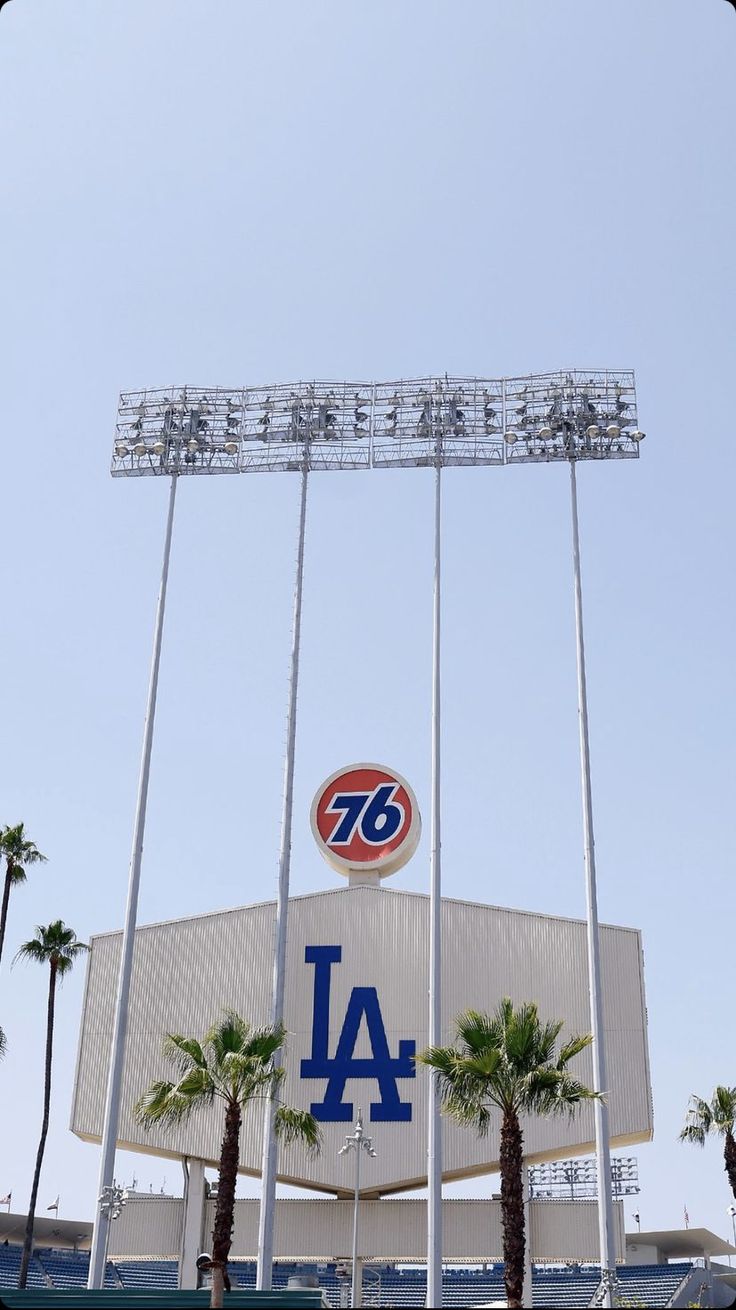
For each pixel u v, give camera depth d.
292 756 49.03
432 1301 39.41
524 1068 32.66
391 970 53.72
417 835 55.66
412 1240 50.81
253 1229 51.91
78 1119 52.94
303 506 53.44
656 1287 63.84
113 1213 41.66
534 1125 50.62
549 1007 52.47
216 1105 52.81
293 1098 52.12
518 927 54.00
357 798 56.88
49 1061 63.84
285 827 48.06
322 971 54.06
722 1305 62.34
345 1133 51.38
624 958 53.16
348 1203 51.59
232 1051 34.62
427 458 53.00
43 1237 84.75
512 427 52.88
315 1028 53.12
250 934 55.28
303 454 53.94
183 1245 51.22
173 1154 52.84
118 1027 44.41
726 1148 53.59
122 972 45.06
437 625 49.62
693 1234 76.88
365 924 54.69
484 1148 50.66
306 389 54.88
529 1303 49.03
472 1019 34.34
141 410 55.22
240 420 54.72
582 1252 50.38
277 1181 52.16
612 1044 51.69
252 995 54.09
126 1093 53.19
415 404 53.94
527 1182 51.25
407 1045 52.41
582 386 52.56
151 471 54.19
